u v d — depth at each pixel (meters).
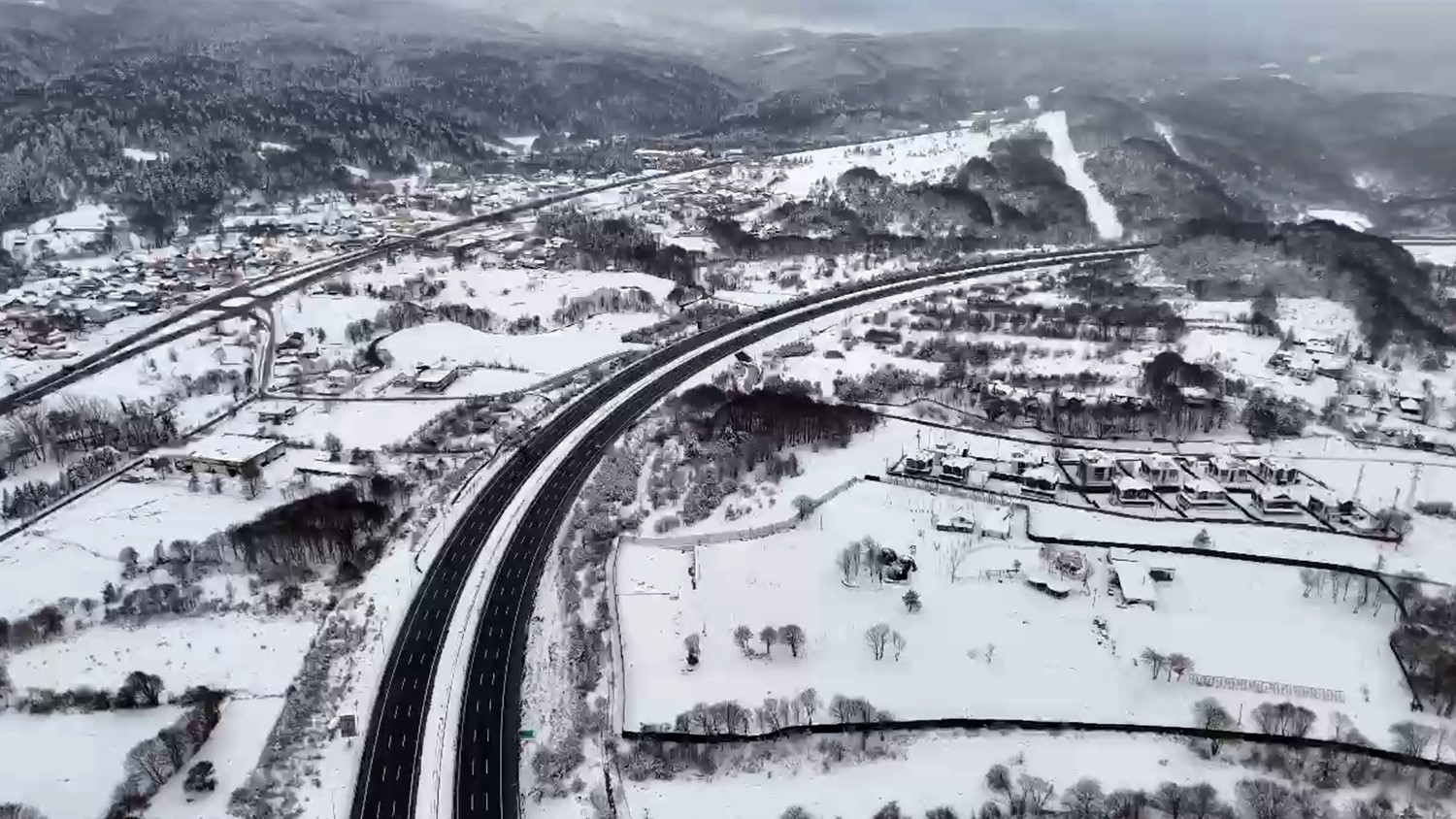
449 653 175.62
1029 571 187.75
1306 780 140.62
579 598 189.88
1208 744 147.75
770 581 188.12
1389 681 160.12
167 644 177.38
